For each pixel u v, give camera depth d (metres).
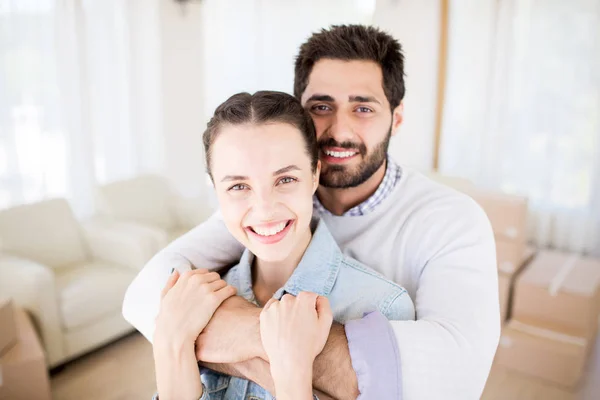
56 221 3.06
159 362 0.78
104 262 3.09
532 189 3.65
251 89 4.57
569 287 2.44
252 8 4.41
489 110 3.66
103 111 3.90
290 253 0.87
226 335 0.76
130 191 3.58
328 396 0.71
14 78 3.32
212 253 1.03
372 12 3.97
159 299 0.91
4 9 3.23
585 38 3.29
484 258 0.90
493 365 2.59
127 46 3.97
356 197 1.04
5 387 2.04
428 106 3.86
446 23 3.69
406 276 0.98
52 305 2.50
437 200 0.98
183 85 4.47
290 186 0.77
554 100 3.46
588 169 3.44
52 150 3.54
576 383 2.43
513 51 3.53
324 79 0.95
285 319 0.70
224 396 0.88
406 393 0.69
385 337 0.71
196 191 4.74
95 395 2.43
